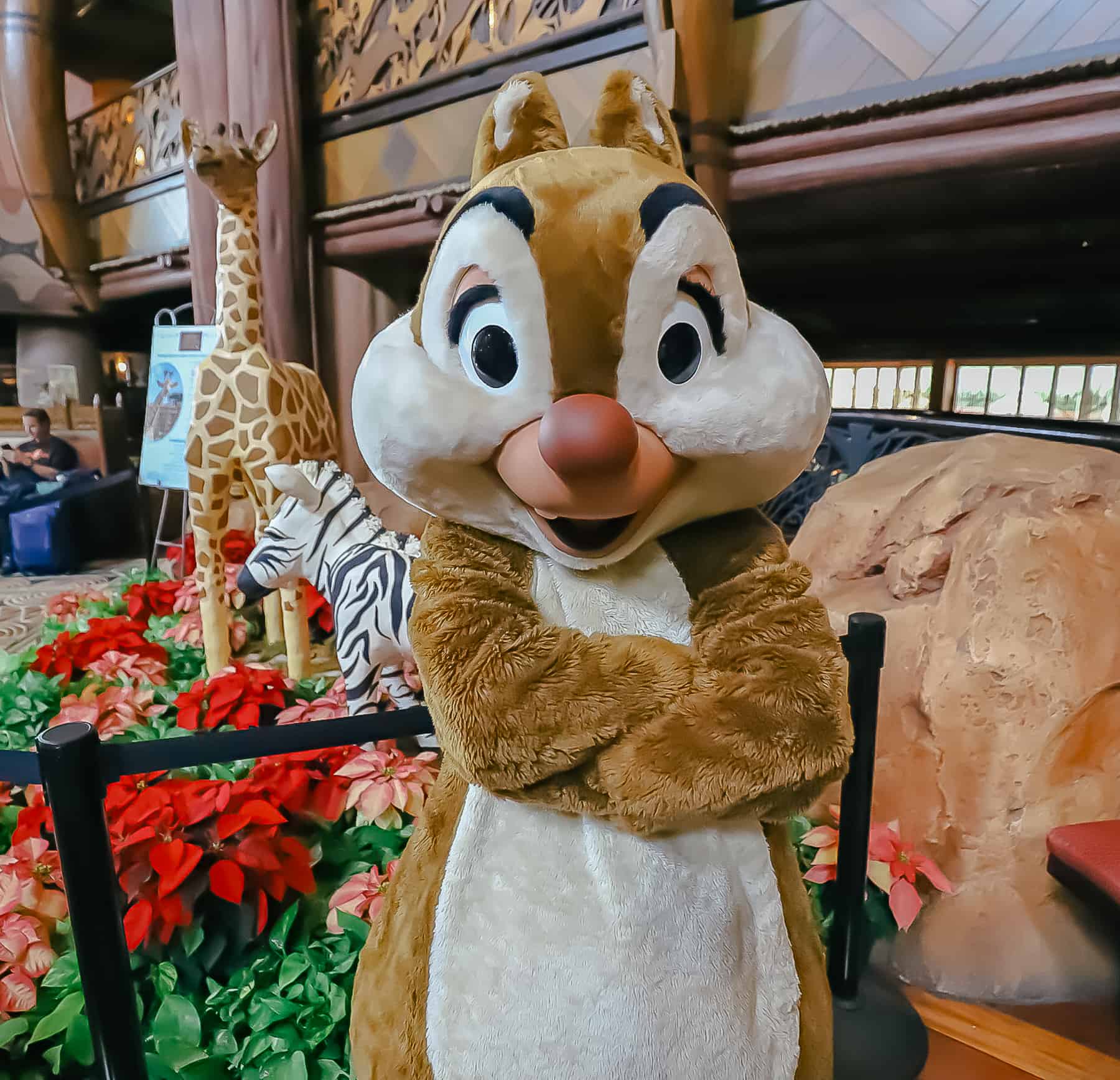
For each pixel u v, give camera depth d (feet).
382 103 8.97
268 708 5.49
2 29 11.48
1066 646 4.09
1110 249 6.29
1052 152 5.61
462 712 1.83
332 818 4.41
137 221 12.19
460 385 1.91
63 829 2.16
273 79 9.05
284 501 5.26
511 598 2.01
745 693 1.85
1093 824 3.90
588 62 7.56
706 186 6.96
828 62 6.49
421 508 2.13
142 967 3.80
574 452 1.65
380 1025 2.22
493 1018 1.96
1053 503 4.45
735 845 2.06
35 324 13.99
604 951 1.92
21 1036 3.58
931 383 7.68
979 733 4.12
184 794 3.96
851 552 5.26
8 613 10.03
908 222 6.85
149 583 8.49
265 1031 3.51
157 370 8.66
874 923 4.15
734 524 2.20
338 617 4.77
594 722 1.79
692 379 1.89
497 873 2.05
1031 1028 3.67
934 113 5.96
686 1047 1.92
